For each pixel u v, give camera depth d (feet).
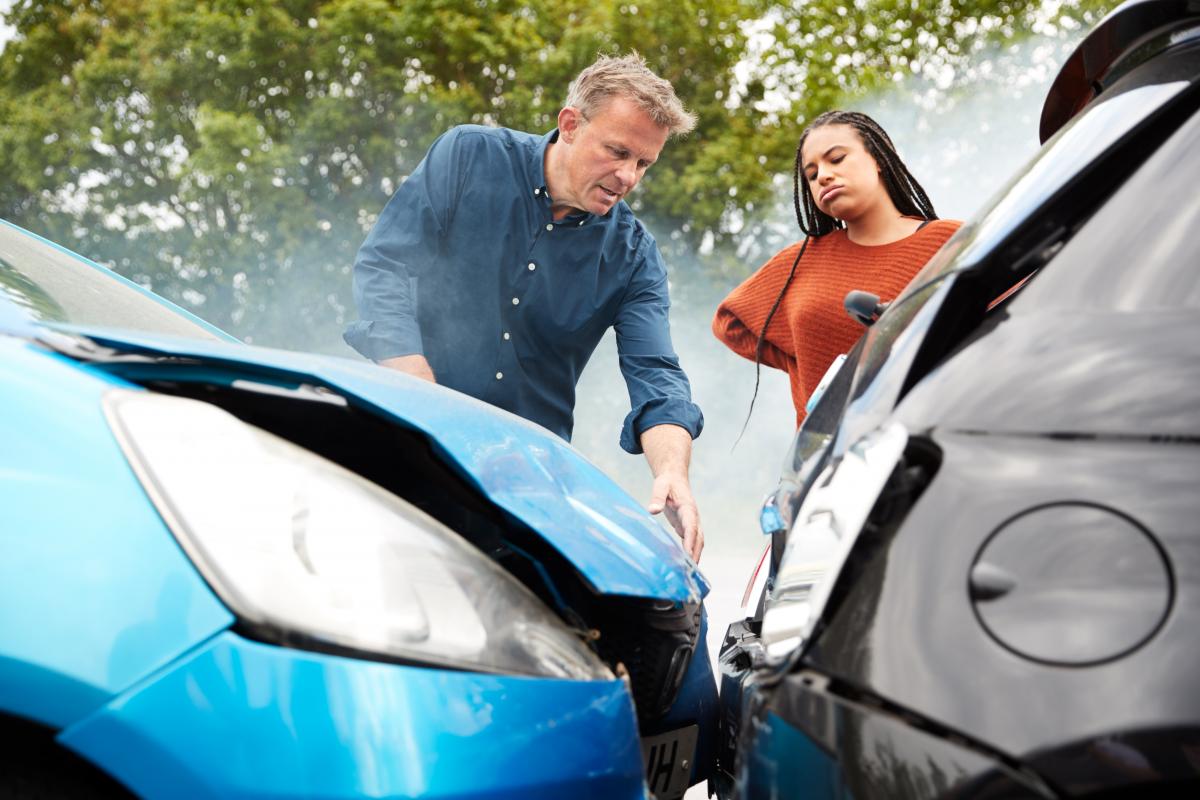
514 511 4.86
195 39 65.00
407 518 4.16
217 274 63.77
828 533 3.58
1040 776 2.88
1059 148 4.17
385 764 3.51
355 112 62.95
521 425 5.77
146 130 67.41
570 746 4.00
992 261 3.87
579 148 8.66
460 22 60.95
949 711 3.01
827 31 64.34
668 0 61.72
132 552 3.56
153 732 3.38
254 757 3.40
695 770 5.68
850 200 9.28
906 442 3.46
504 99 64.64
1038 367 3.43
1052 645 2.96
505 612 4.15
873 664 3.18
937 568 3.18
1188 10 4.12
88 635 3.44
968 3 63.52
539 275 9.07
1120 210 3.73
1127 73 4.26
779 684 3.49
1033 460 3.24
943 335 3.83
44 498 3.64
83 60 70.13
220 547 3.62
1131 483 3.09
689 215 61.98
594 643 5.08
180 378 4.41
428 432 4.72
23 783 3.45
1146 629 2.90
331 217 63.00
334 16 63.72
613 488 5.89
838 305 9.32
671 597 5.23
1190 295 3.45
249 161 61.16
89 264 7.38
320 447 4.86
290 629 3.55
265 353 4.81
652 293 9.43
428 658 3.76
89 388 3.97
